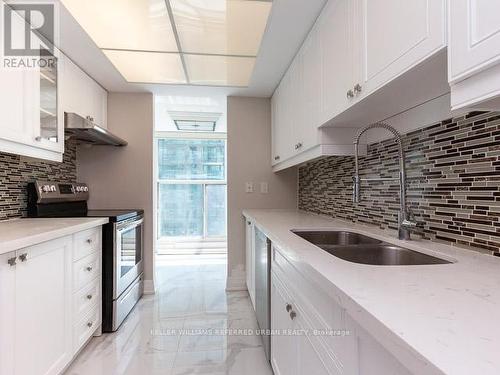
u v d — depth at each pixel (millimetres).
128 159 3049
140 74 2568
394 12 974
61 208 2469
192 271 3961
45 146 1876
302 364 1099
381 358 578
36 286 1430
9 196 2037
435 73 930
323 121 1652
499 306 582
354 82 1263
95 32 1887
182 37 1959
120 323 2344
